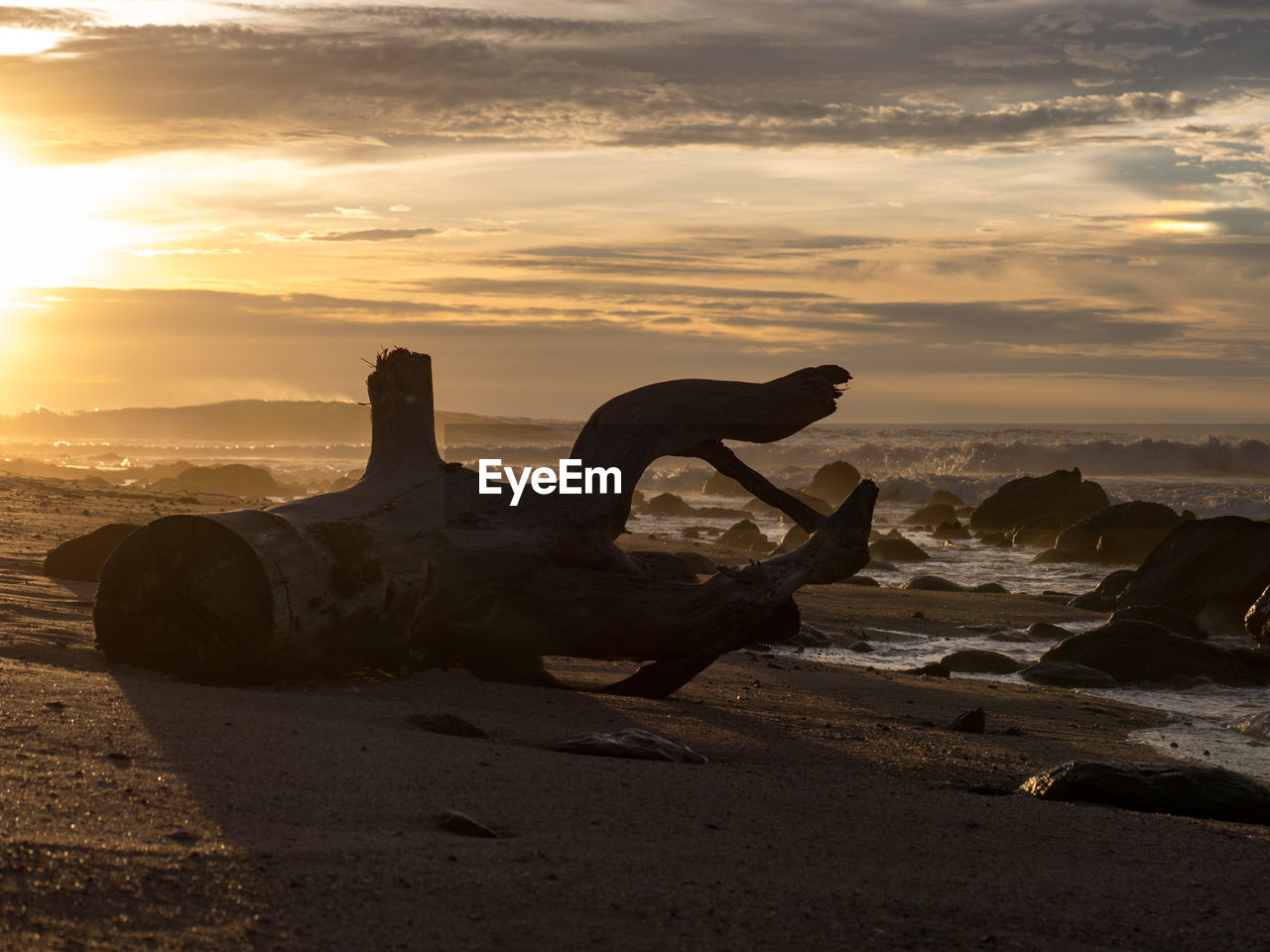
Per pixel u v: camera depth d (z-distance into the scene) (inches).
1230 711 417.1
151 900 131.2
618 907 144.2
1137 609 604.4
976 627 621.9
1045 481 1395.2
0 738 190.1
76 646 304.0
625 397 342.6
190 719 219.9
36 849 139.9
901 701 385.1
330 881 142.6
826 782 231.3
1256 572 676.1
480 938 131.4
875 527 1451.8
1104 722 380.8
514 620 322.7
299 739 213.8
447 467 328.5
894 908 153.5
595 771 217.8
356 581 283.3
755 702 350.6
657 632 323.3
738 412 341.7
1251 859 190.9
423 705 275.7
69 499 957.8
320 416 3841.0
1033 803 225.1
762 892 154.9
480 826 169.9
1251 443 2012.8
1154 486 1692.9
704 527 1339.8
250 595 268.7
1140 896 166.4
